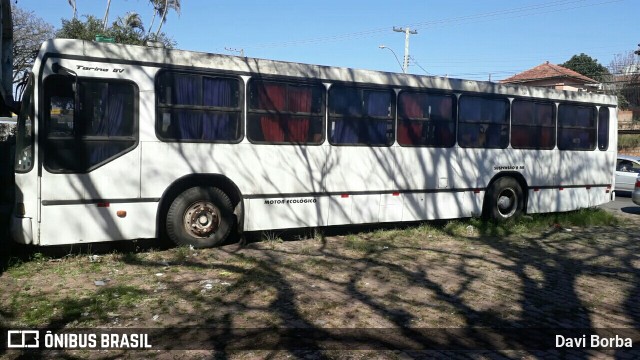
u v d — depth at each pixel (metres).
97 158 8.13
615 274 8.49
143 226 8.50
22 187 7.84
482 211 12.38
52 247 8.73
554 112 13.35
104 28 29.59
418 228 11.53
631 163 22.58
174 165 8.71
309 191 9.95
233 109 9.20
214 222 9.20
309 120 9.95
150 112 8.51
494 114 12.35
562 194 13.62
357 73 10.46
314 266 8.30
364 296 6.91
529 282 7.87
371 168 10.65
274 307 6.39
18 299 6.44
